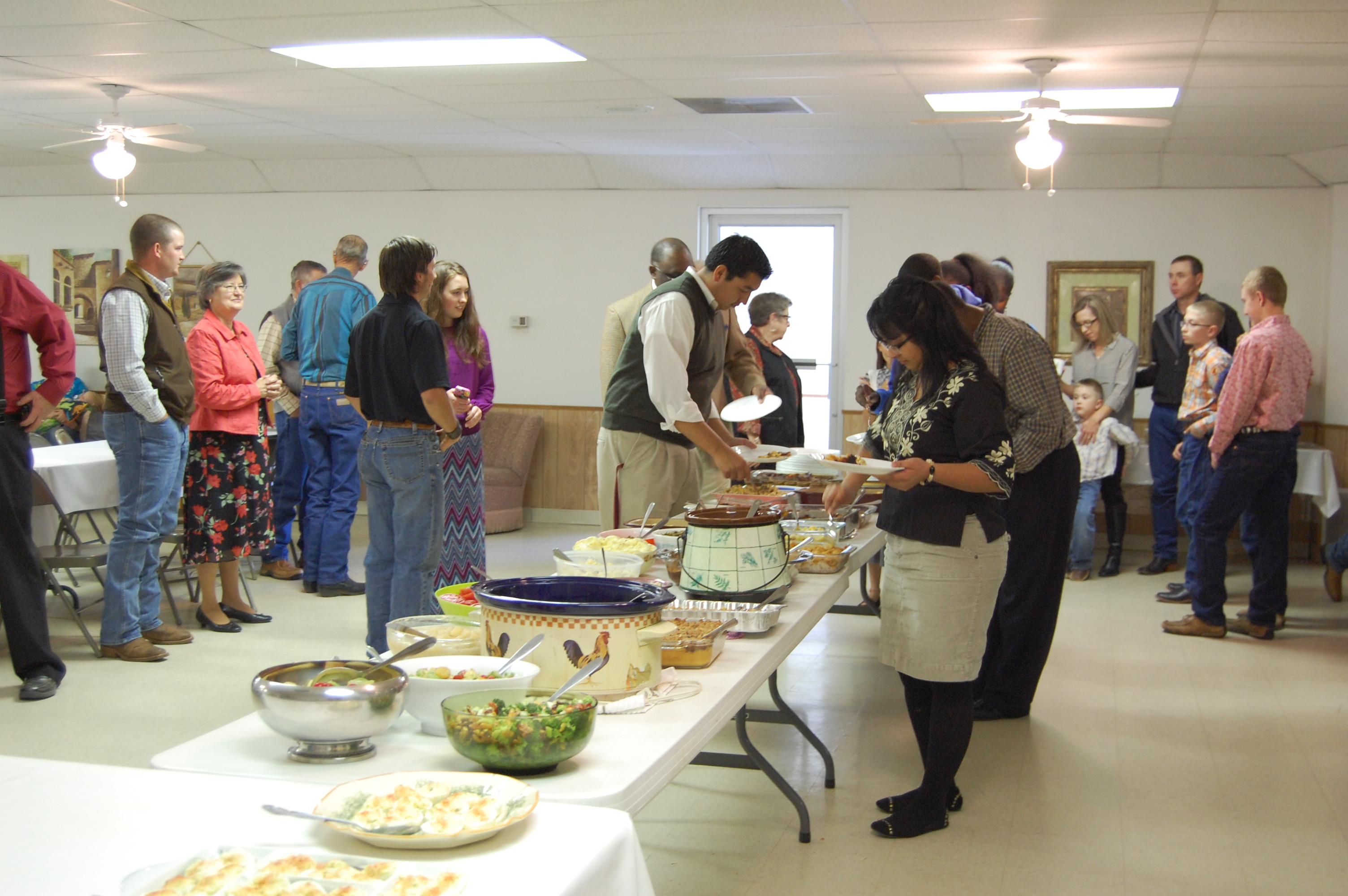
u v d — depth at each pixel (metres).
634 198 8.62
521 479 8.45
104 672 4.38
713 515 2.44
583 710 1.43
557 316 8.82
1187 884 2.67
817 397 8.58
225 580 5.21
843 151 7.75
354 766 1.48
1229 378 4.91
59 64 5.55
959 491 2.60
